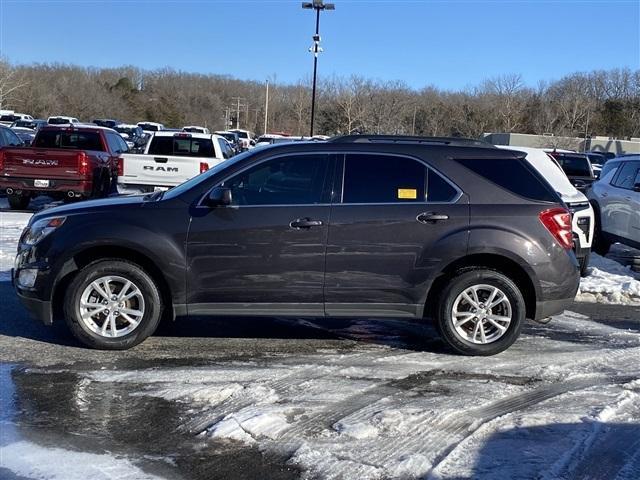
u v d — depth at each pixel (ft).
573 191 32.07
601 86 218.79
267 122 212.64
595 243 42.65
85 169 47.85
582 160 61.72
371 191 20.16
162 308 20.29
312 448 14.01
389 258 19.92
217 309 20.06
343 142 20.59
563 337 23.08
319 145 20.44
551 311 20.59
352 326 23.56
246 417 15.37
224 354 20.03
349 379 18.20
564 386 18.15
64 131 53.83
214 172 20.47
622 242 39.78
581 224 31.14
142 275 19.69
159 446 13.98
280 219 19.72
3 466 12.94
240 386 17.35
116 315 19.88
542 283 20.24
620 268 37.17
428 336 22.61
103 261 19.72
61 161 47.60
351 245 19.81
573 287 20.74
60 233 19.70
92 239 19.48
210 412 15.72
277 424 15.10
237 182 20.15
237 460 13.44
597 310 27.58
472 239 19.90
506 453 14.02
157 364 18.94
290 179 20.22
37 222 20.34
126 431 14.64
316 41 106.42
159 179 49.29
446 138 21.50
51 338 21.03
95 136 54.13
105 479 12.57
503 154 20.74
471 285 20.21
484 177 20.45
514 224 20.06
